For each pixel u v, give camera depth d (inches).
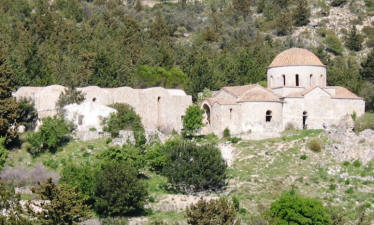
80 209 5541.3
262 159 7780.5
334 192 7057.1
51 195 5565.9
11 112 7721.5
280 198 6550.2
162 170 7337.6
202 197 6515.8
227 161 7839.6
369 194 7017.7
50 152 7603.4
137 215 6501.0
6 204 5634.8
